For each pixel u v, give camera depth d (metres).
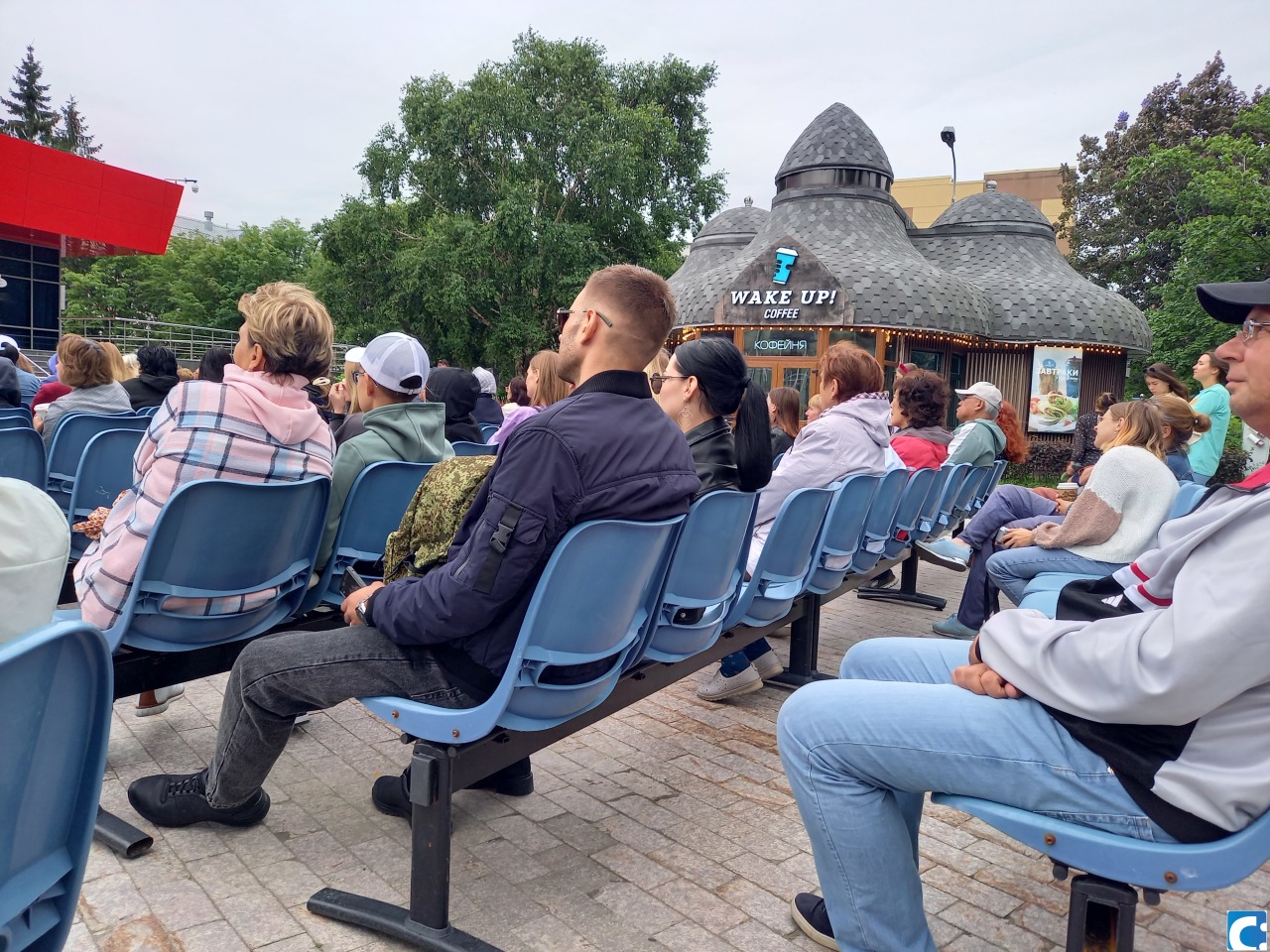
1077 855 1.47
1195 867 1.38
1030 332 21.23
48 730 0.91
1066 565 4.13
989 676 1.63
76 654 0.91
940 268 23.08
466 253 26.83
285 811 2.60
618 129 28.80
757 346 20.94
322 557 2.92
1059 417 21.53
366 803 2.67
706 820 2.70
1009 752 1.54
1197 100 32.88
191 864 2.27
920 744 1.60
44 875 0.97
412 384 3.12
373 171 29.70
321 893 2.09
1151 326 23.11
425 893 1.95
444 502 2.17
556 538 1.85
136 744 2.99
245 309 2.54
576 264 26.77
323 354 2.59
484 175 29.06
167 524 2.17
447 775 1.91
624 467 1.91
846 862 1.69
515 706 1.94
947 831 2.73
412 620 1.88
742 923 2.14
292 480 2.49
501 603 1.83
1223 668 1.30
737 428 3.28
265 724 2.09
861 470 3.88
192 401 2.34
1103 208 34.31
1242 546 1.32
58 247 29.66
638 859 2.44
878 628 5.28
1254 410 1.51
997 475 6.91
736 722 3.59
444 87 29.27
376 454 2.99
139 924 2.00
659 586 2.23
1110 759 1.45
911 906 1.71
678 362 3.12
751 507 2.69
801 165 22.67
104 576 2.23
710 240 26.27
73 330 33.44
